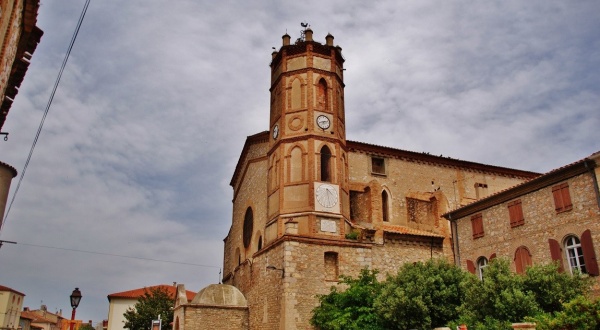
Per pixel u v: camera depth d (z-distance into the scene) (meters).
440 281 28.66
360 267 35.88
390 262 38.62
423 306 27.27
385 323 28.88
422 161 47.38
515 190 32.47
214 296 37.94
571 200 28.72
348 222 39.53
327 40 44.31
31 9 14.87
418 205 45.31
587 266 26.95
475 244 35.41
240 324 37.72
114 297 80.75
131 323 55.72
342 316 30.80
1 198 35.62
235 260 49.31
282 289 33.19
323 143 40.31
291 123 41.19
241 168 52.28
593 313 18.78
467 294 26.25
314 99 41.53
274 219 39.09
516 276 25.17
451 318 28.03
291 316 32.41
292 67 43.09
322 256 34.94
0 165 35.75
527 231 31.33
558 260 26.69
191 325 36.03
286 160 40.12
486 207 34.94
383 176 45.12
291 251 33.97
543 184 30.66
